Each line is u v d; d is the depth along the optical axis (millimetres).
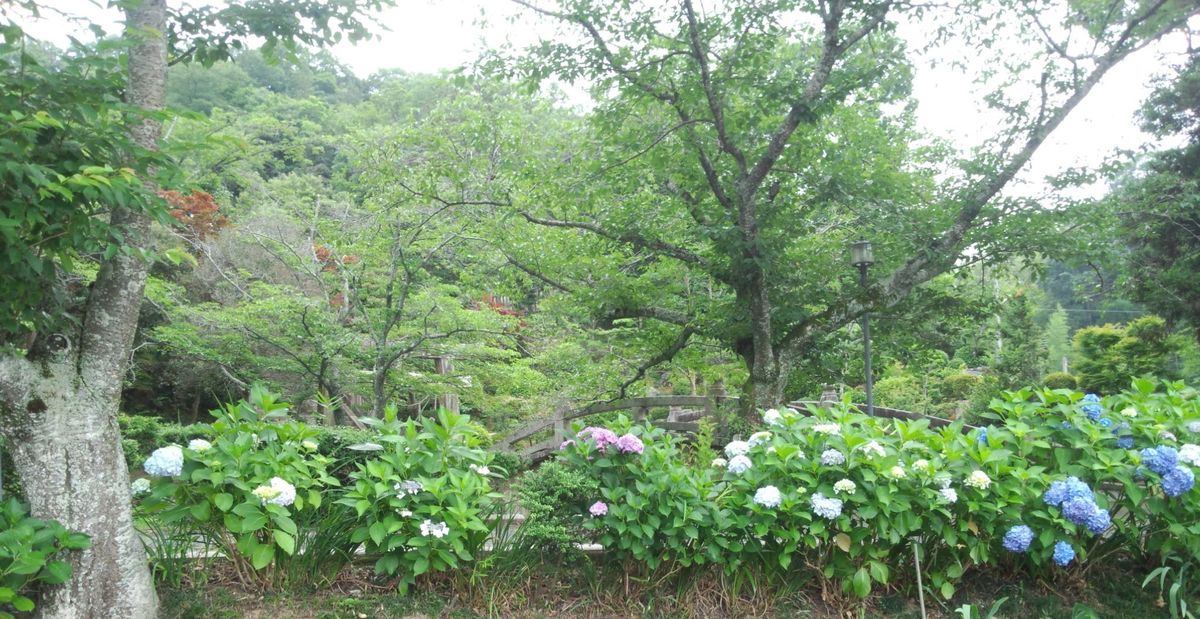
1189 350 16469
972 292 10820
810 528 3852
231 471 3586
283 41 4324
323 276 11477
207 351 10188
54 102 3002
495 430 13398
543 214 9688
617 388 11164
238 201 14336
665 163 8445
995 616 3971
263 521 3541
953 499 3842
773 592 4070
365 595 3844
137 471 7699
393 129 10711
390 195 9758
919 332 10461
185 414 14641
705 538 3969
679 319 10227
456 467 4082
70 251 3139
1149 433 4262
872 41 8430
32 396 3242
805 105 7219
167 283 10805
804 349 9438
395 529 3693
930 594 4082
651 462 4090
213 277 12281
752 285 8461
